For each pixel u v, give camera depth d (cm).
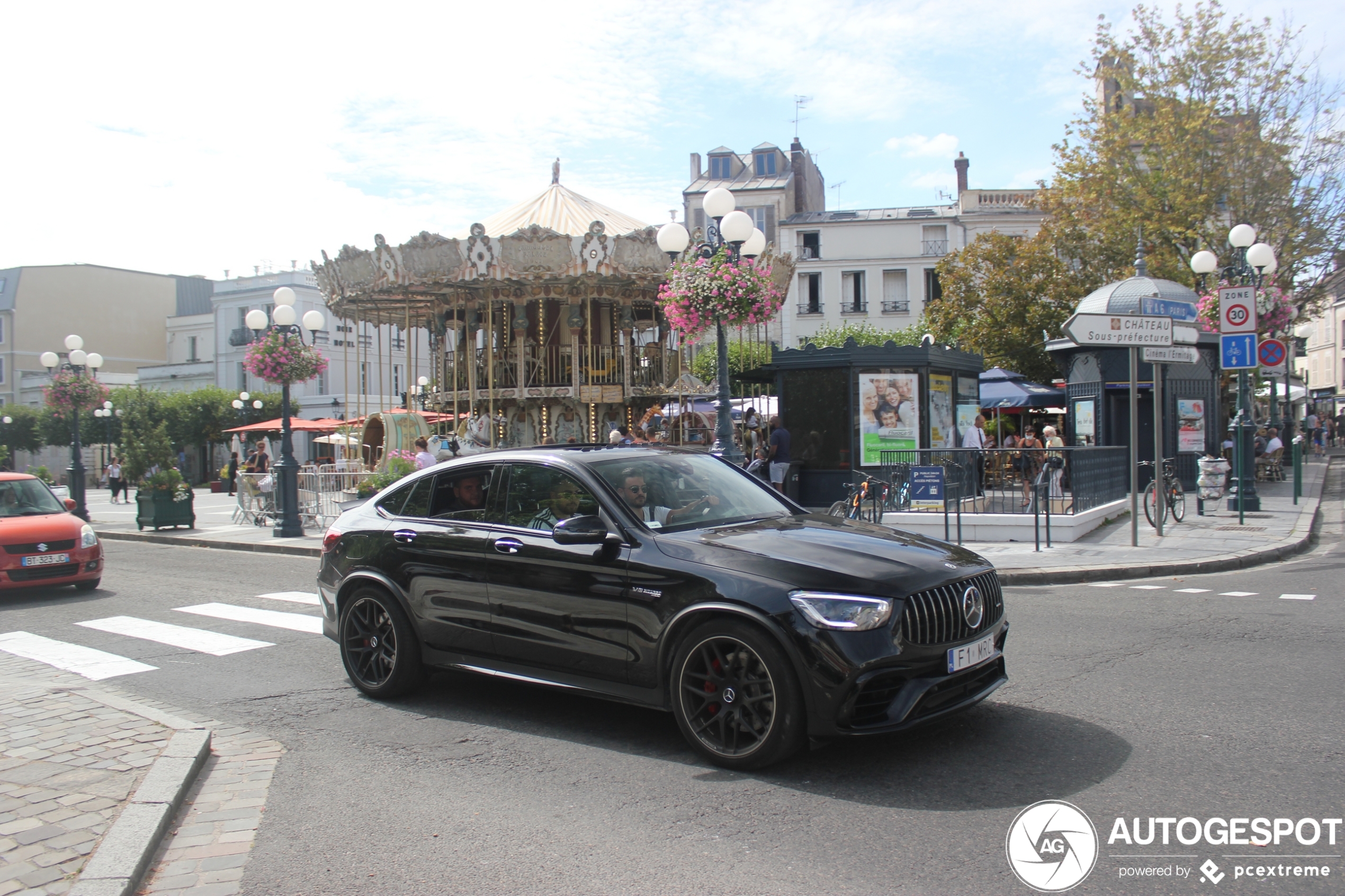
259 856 360
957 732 475
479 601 528
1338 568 1018
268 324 1700
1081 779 407
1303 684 549
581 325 1959
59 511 1150
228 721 550
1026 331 2977
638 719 527
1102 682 565
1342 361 6203
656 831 370
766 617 413
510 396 1948
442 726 527
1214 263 1578
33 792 405
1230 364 1430
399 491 605
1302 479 2411
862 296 4722
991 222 4653
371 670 593
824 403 1633
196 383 5562
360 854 359
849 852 343
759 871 331
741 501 544
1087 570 1016
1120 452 1530
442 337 2120
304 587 1110
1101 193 2594
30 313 6012
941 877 321
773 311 1150
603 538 473
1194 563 1046
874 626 403
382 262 1836
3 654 760
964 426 1798
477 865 346
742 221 1133
